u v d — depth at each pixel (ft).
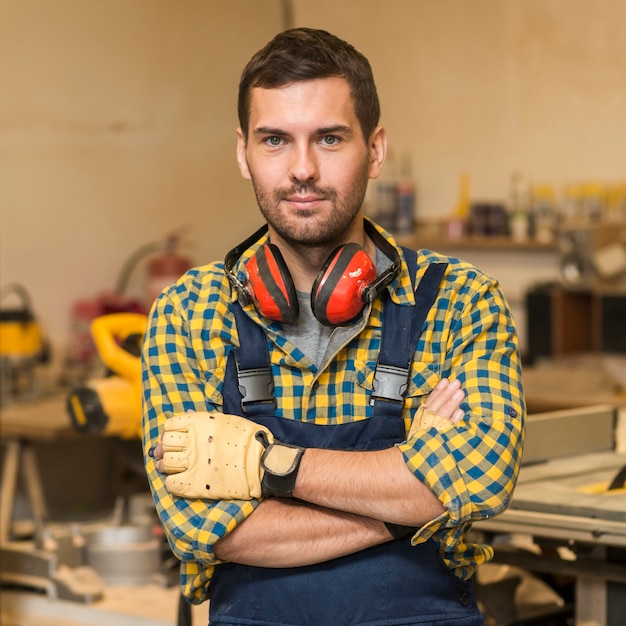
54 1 14.80
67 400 9.62
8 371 12.85
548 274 17.87
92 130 15.39
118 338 9.70
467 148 18.52
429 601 5.16
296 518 5.06
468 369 5.29
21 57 14.39
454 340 5.38
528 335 16.31
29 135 14.52
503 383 5.26
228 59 17.62
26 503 14.19
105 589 10.41
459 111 18.54
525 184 18.01
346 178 5.15
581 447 7.65
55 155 14.89
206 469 5.05
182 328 5.49
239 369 5.29
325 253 5.36
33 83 14.56
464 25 18.38
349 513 5.07
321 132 5.08
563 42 17.58
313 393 5.29
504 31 18.04
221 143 17.46
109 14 15.58
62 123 14.97
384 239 5.55
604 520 5.99
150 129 16.24
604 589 6.59
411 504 4.93
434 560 5.18
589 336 16.62
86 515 13.62
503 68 18.12
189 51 16.88
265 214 5.27
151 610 9.73
